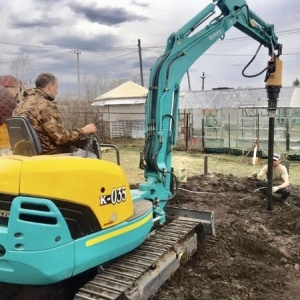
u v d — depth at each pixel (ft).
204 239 18.61
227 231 21.06
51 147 12.64
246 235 20.40
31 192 10.48
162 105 17.13
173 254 15.61
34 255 10.34
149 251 14.42
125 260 13.67
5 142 15.89
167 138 17.66
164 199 17.61
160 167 17.16
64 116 73.31
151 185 16.97
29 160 10.65
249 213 25.52
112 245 12.42
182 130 69.51
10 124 12.51
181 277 15.71
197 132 65.92
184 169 34.09
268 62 24.25
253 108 58.59
